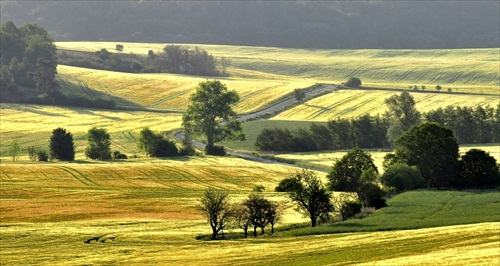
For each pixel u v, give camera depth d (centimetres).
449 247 17375
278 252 19488
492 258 14738
